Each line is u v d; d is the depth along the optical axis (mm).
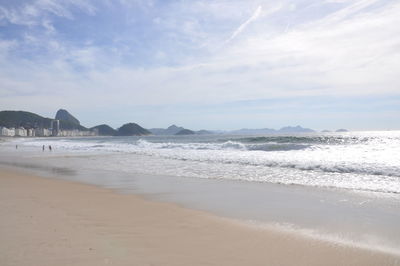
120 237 5500
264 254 4848
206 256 4715
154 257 4598
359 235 5859
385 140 43531
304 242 5430
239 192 10625
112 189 11344
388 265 4480
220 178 13836
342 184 11469
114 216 7090
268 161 18781
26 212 7082
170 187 11789
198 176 14570
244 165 18078
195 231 6051
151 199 9484
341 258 4723
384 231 6098
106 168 18703
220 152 26953
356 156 19984
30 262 4172
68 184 12438
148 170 17172
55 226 5965
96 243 5066
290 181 12516
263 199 9422
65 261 4250
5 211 7160
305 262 4547
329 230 6188
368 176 12930
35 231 5586
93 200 9039
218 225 6516
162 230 6070
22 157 29688
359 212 7660
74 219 6609
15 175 15391
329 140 43438
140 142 56188
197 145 37406
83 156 28984
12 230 5605
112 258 4453
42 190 10711
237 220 6961
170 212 7680
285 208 8203
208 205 8625
